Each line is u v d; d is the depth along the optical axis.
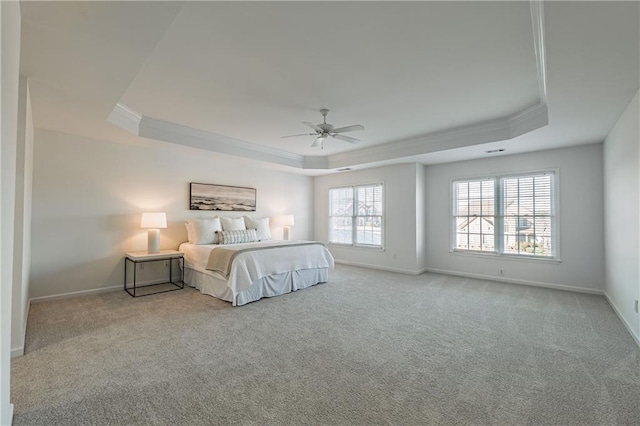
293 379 2.15
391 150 5.63
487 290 4.67
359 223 6.94
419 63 2.70
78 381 2.10
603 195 4.35
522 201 5.11
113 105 3.12
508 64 2.71
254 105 3.68
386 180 6.41
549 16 1.70
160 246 5.04
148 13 1.74
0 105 1.16
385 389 2.03
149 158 4.91
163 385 2.07
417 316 3.48
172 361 2.40
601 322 3.29
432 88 3.20
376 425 1.69
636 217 2.86
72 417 1.73
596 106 3.03
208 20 2.10
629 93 2.73
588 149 4.50
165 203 5.10
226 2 1.92
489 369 2.30
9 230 1.50
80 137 4.23
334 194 7.45
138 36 1.96
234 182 6.13
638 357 2.49
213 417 1.75
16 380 2.10
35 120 3.59
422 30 2.22
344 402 1.89
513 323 3.26
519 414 1.78
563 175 4.70
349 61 2.67
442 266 6.03
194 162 5.50
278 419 1.73
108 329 3.04
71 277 4.15
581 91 2.68
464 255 5.74
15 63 1.56
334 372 2.25
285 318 3.40
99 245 4.40
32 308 3.66
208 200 5.66
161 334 2.93
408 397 1.94
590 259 4.48
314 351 2.59
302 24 2.15
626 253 3.19
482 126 4.41
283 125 4.46
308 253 4.89
